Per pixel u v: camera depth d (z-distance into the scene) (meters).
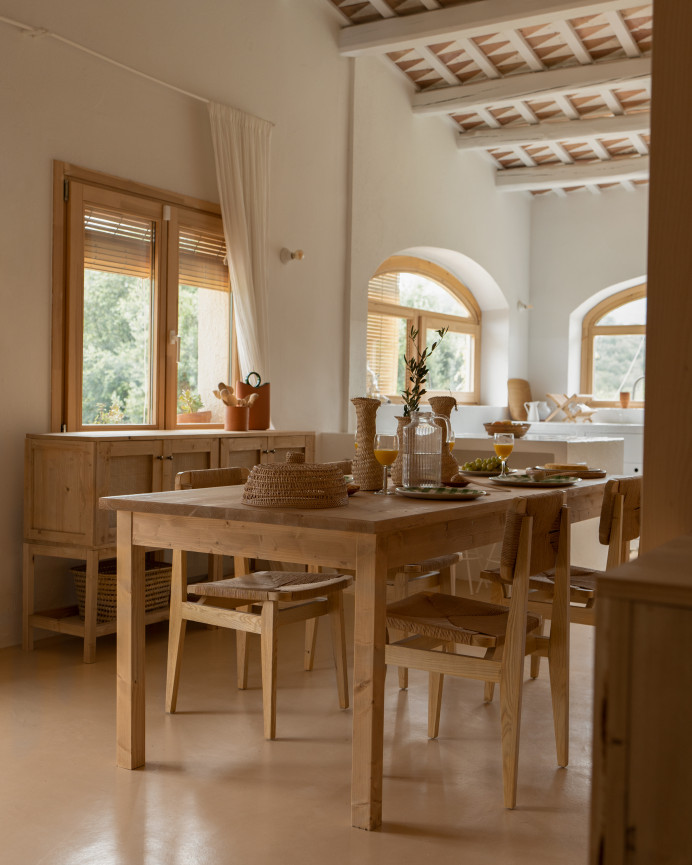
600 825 0.97
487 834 2.16
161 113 4.66
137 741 2.54
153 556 4.52
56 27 4.06
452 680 3.56
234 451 4.54
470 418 8.39
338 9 5.93
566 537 2.57
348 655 3.81
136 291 4.62
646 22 5.86
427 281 8.23
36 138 3.99
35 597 4.04
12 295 3.92
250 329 5.09
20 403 3.98
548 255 9.12
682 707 0.94
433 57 6.43
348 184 6.22
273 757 2.63
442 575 3.37
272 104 5.45
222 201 4.95
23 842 2.07
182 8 4.75
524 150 8.01
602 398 9.27
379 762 2.19
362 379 6.36
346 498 2.46
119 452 3.81
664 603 0.94
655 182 1.37
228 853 2.04
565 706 2.61
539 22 5.47
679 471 1.36
